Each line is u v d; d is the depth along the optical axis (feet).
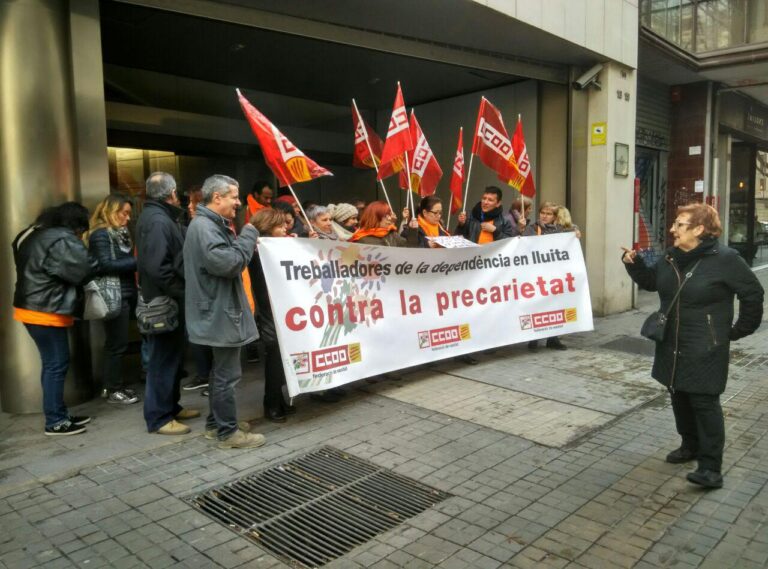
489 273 20.68
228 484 12.16
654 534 10.29
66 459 13.21
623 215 31.01
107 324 16.65
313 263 15.88
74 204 14.46
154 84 29.40
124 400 16.80
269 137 15.80
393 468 12.91
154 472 12.64
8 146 15.24
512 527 10.56
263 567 9.49
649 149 42.42
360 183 39.11
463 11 21.53
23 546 9.96
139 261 14.05
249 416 15.93
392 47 23.56
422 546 10.04
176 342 14.79
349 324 16.75
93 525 10.62
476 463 13.14
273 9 20.11
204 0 18.34
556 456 13.48
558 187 30.81
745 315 11.45
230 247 12.85
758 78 42.09
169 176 14.71
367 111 38.63
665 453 13.62
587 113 30.04
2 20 14.99
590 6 26.99
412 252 18.29
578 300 22.84
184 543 10.11
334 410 16.43
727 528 10.48
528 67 28.27
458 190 23.12
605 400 17.19
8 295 15.62
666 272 12.19
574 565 9.42
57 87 15.66
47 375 14.35
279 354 15.43
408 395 17.70
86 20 16.24
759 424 15.37
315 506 11.41
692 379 11.68
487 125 22.34
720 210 49.85
